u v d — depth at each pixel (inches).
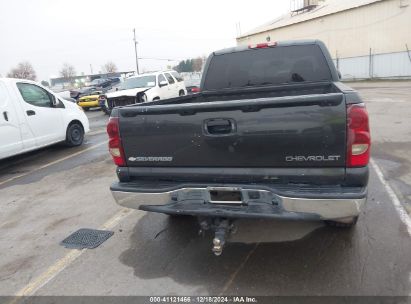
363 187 107.8
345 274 122.3
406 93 667.4
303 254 136.0
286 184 112.8
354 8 1233.4
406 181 205.2
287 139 108.8
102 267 139.6
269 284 120.6
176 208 124.1
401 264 125.9
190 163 122.4
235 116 112.3
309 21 1416.1
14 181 273.7
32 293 127.0
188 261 138.6
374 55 1176.8
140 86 605.0
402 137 312.2
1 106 293.3
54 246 160.2
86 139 431.5
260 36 1670.8
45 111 338.3
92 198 217.5
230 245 146.0
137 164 130.9
